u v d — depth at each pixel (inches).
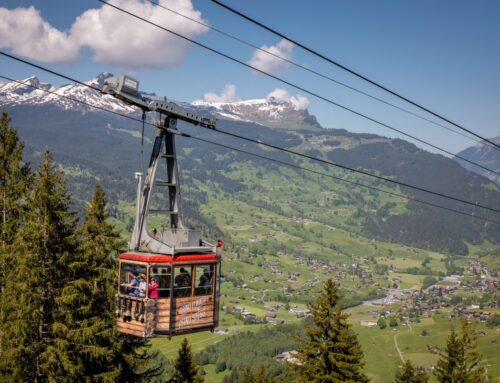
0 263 1547.7
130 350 1563.7
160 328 946.7
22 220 1648.6
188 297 979.3
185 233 988.6
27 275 1395.2
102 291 1488.7
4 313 1450.5
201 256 983.6
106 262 1550.2
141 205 962.1
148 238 963.3
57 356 1400.1
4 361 1384.1
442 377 2087.8
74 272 1460.4
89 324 1445.6
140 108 942.4
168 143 981.2
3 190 1643.7
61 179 1525.6
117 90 895.1
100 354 1402.6
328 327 1654.8
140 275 952.9
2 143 1667.1
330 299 1659.7
